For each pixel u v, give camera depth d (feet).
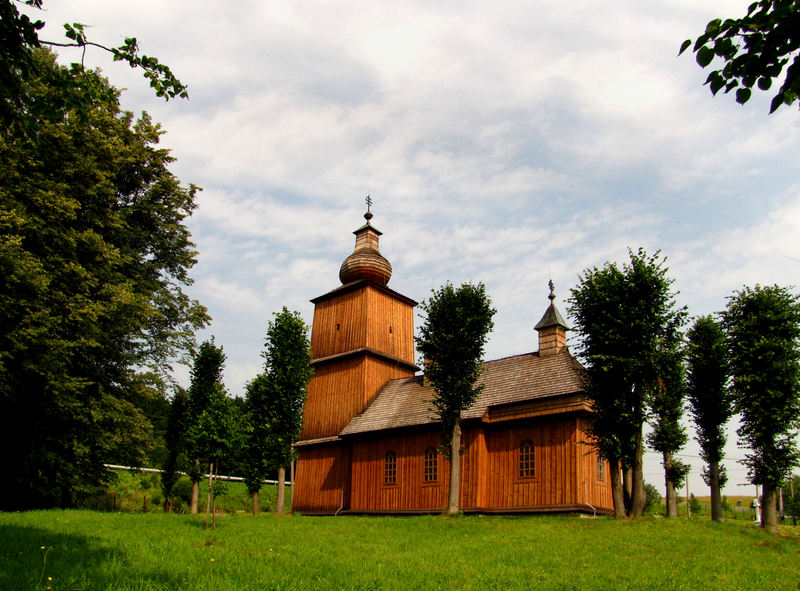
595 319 84.64
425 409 118.01
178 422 120.98
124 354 100.22
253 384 100.32
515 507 99.45
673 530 72.08
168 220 112.37
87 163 88.48
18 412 88.48
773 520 85.66
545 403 100.27
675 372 92.48
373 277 150.10
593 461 97.66
